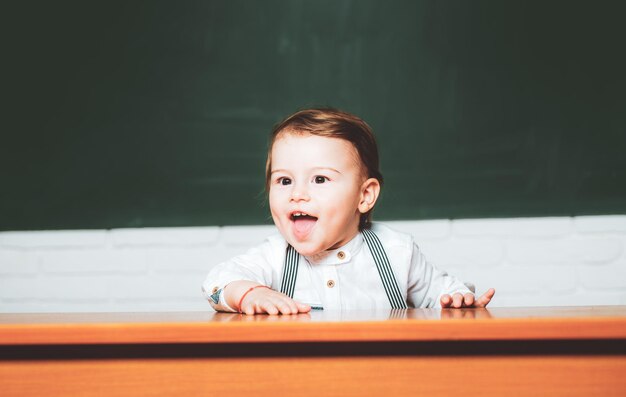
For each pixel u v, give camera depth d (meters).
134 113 2.20
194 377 0.68
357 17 2.17
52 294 2.17
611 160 2.08
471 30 2.14
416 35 2.16
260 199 2.15
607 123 2.09
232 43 2.20
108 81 2.21
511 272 2.08
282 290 1.29
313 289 1.29
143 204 2.17
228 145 2.17
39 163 2.21
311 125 1.21
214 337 0.66
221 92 2.19
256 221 2.15
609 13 2.11
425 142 2.12
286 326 0.65
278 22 2.19
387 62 2.16
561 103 2.11
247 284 1.06
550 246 2.07
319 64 2.17
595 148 2.09
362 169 1.25
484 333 0.65
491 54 2.13
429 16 2.16
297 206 1.18
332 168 1.19
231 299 1.06
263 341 0.66
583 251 2.06
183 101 2.19
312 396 0.67
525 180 2.10
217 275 1.16
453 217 2.10
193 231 2.15
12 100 2.23
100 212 2.18
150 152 2.19
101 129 2.20
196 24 2.21
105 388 0.68
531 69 2.12
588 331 0.65
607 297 2.05
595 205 2.07
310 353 0.68
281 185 1.21
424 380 0.67
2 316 0.98
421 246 2.10
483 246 2.09
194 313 1.02
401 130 2.13
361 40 2.17
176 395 0.68
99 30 2.23
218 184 2.16
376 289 1.31
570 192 2.08
